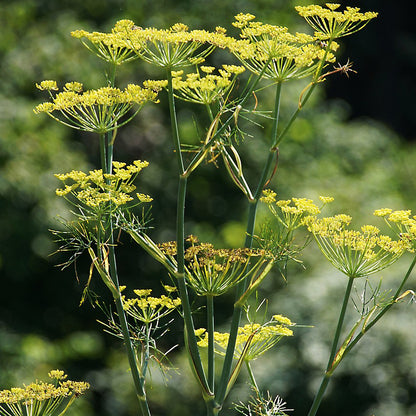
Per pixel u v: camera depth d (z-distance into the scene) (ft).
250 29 11.75
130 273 46.44
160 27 46.16
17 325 44.98
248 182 46.70
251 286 11.98
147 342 12.73
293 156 48.32
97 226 12.08
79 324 47.06
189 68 39.42
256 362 34.91
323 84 55.57
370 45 79.82
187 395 38.93
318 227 12.64
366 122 61.05
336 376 33.83
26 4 45.16
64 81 44.06
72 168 41.52
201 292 11.89
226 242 44.80
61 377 12.48
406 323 33.37
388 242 12.21
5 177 39.32
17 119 40.78
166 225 46.01
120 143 46.73
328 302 35.29
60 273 45.68
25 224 39.91
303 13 11.78
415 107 82.69
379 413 32.55
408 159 57.16
